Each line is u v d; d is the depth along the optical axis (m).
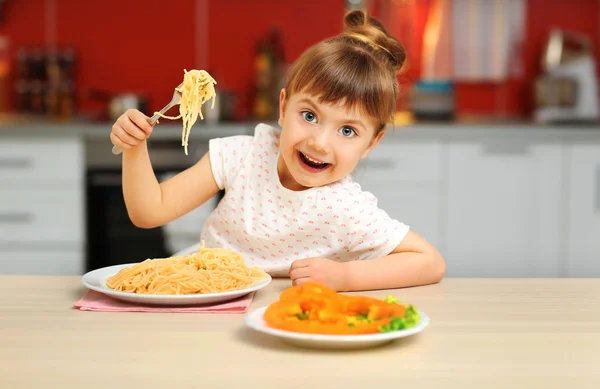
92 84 3.26
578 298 1.02
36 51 3.22
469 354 0.75
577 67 3.10
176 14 3.28
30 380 0.66
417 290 1.07
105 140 2.65
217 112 2.88
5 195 2.64
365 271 1.07
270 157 1.34
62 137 2.63
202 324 0.85
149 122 1.12
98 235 2.67
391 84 1.18
